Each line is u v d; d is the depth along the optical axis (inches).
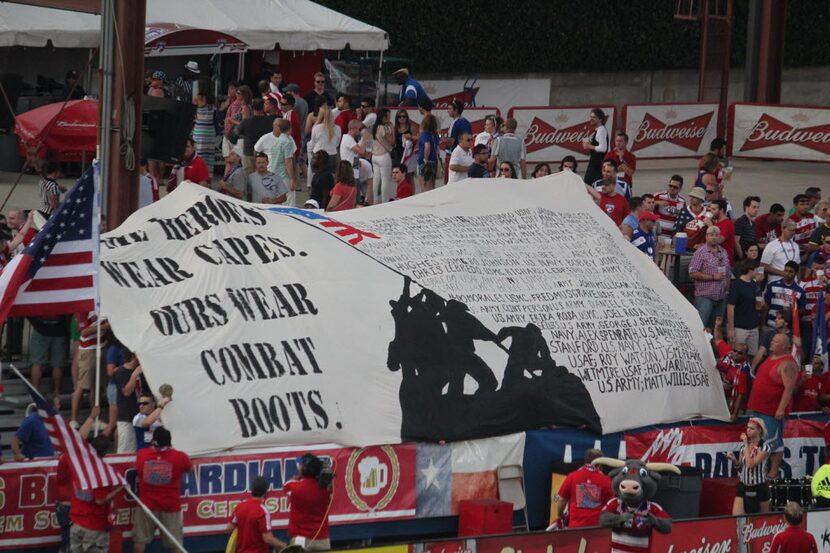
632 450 2596.0
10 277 2129.7
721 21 5753.0
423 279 2561.5
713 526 2239.2
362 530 2322.8
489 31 6875.0
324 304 2422.5
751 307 3218.5
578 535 2113.7
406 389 2383.1
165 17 4628.4
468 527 2383.1
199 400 2224.4
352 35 5000.0
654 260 3270.2
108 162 2677.2
